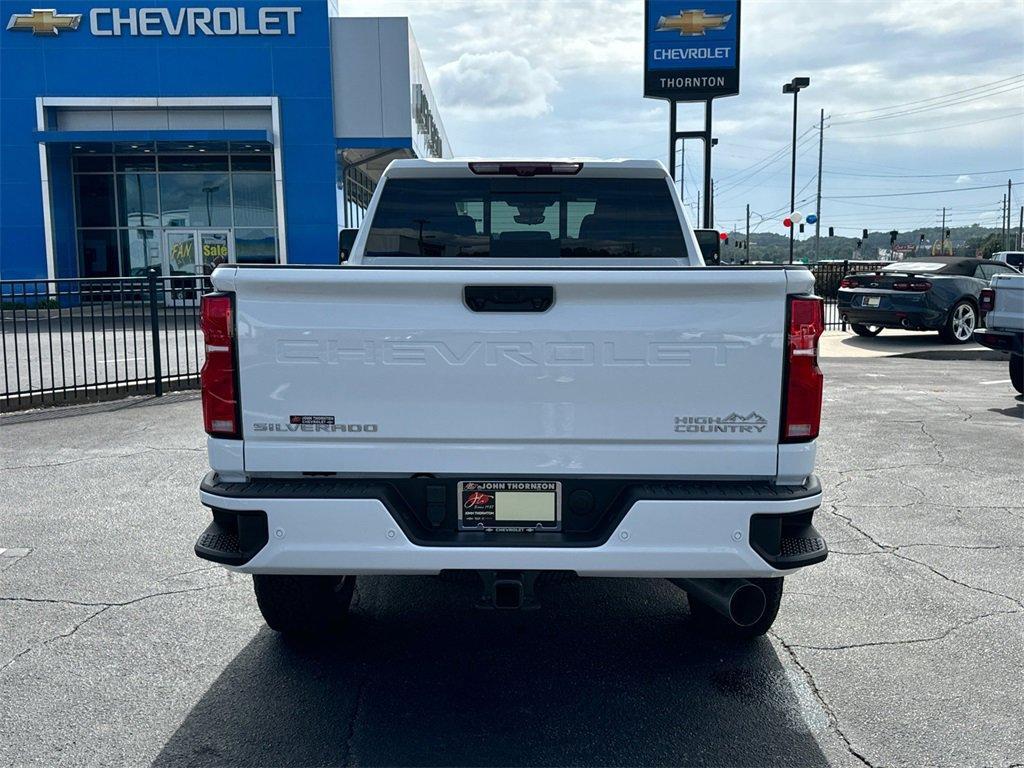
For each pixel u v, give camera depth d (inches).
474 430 128.2
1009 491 268.4
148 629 170.7
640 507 126.0
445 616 180.4
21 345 647.1
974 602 182.9
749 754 127.9
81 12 1077.8
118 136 1070.4
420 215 208.7
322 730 134.6
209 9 1082.7
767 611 157.9
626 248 209.9
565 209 209.2
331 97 1102.4
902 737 132.0
